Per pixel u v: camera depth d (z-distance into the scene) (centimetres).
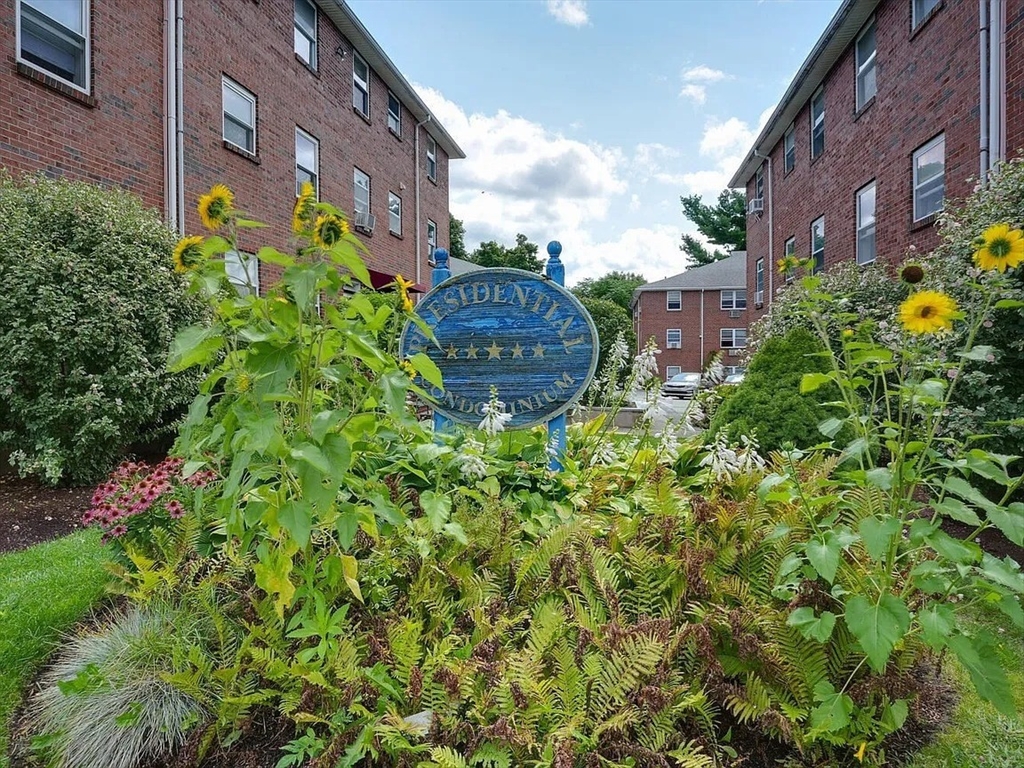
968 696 211
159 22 725
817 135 1201
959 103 724
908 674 194
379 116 1348
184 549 245
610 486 329
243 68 875
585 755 157
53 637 247
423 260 1612
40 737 184
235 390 190
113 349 504
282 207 971
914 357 198
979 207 509
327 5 1090
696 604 207
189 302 552
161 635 209
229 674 185
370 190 1303
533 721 162
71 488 500
